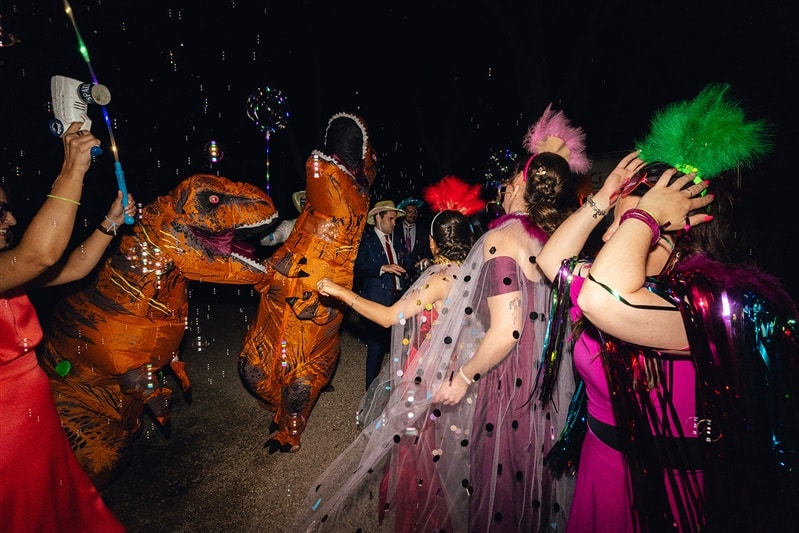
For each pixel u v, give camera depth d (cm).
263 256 863
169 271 267
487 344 182
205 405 396
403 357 230
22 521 179
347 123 287
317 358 307
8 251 161
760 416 114
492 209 236
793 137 477
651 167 133
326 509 235
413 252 430
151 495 287
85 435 252
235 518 269
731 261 130
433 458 211
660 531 129
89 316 257
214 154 284
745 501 117
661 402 128
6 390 174
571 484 199
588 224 150
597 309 114
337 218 286
